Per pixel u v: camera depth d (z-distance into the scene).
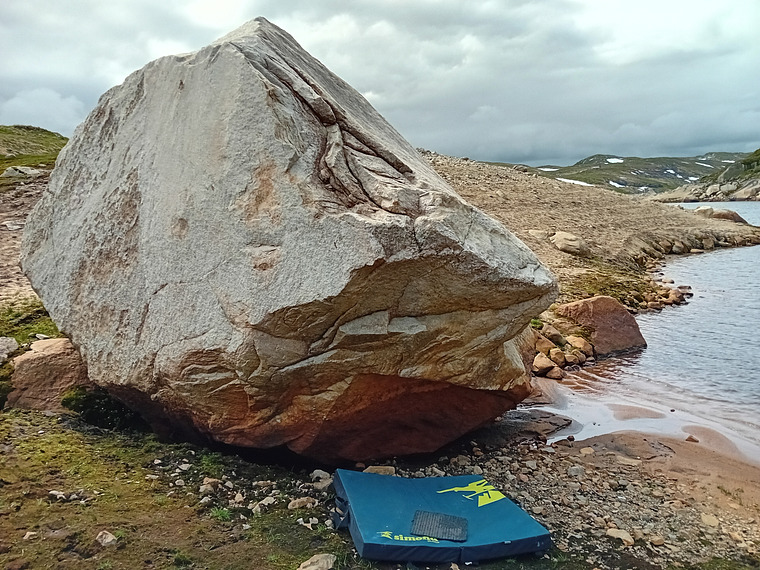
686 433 7.68
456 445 6.96
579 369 10.72
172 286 5.46
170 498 4.95
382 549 4.34
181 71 5.98
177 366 5.32
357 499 4.86
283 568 4.21
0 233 13.35
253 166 5.17
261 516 4.86
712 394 9.30
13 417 6.04
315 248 4.77
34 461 5.20
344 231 4.69
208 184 5.38
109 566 4.02
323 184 5.14
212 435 5.75
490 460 6.61
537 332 11.37
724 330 13.24
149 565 4.10
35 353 6.84
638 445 7.23
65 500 4.68
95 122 6.84
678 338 12.71
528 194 28.56
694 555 4.89
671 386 9.73
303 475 5.71
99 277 6.12
